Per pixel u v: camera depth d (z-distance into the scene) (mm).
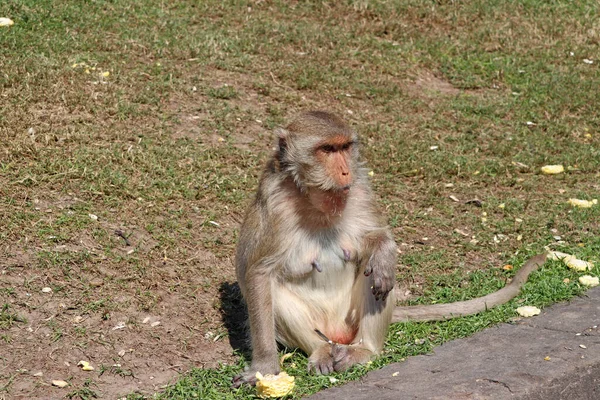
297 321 7926
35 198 10242
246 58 15023
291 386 7199
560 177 12727
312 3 17844
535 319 8586
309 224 7871
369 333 7961
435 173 12391
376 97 14695
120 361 8031
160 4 16703
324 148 7512
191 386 7516
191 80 14016
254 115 13375
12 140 11312
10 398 7348
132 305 8828
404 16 17953
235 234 10352
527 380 7242
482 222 11211
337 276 8062
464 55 16734
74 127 11938
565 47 17438
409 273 9906
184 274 9477
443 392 7031
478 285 9633
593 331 8203
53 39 14422
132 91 13234
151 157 11539
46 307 8570
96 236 9734
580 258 10195
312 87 14602
